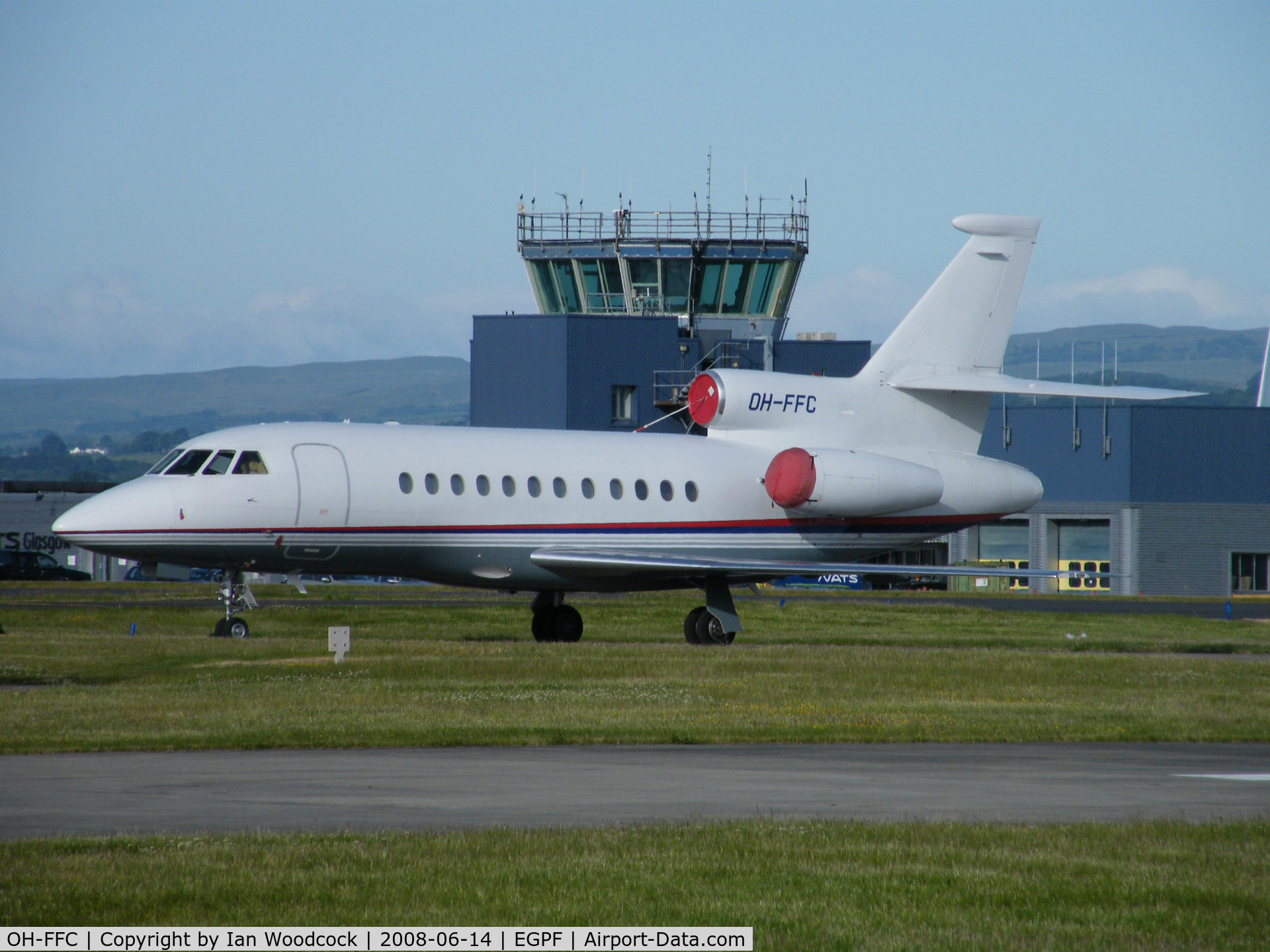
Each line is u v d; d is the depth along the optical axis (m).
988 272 123.00
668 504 113.19
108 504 98.00
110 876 33.88
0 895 32.31
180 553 99.06
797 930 30.97
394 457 104.06
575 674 83.44
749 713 68.75
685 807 44.34
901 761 55.84
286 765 52.47
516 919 31.36
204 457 100.44
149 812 42.44
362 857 35.78
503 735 60.28
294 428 103.88
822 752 58.22
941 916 32.00
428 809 43.41
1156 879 35.03
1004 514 124.94
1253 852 37.88
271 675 80.44
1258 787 50.12
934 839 39.06
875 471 116.44
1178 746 63.00
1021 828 40.56
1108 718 70.19
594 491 110.44
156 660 88.44
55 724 61.09
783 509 117.38
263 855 35.97
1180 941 30.47
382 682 77.00
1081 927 31.34
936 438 123.25
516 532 107.19
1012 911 32.47
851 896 33.41
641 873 34.88
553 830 39.31
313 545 101.69
